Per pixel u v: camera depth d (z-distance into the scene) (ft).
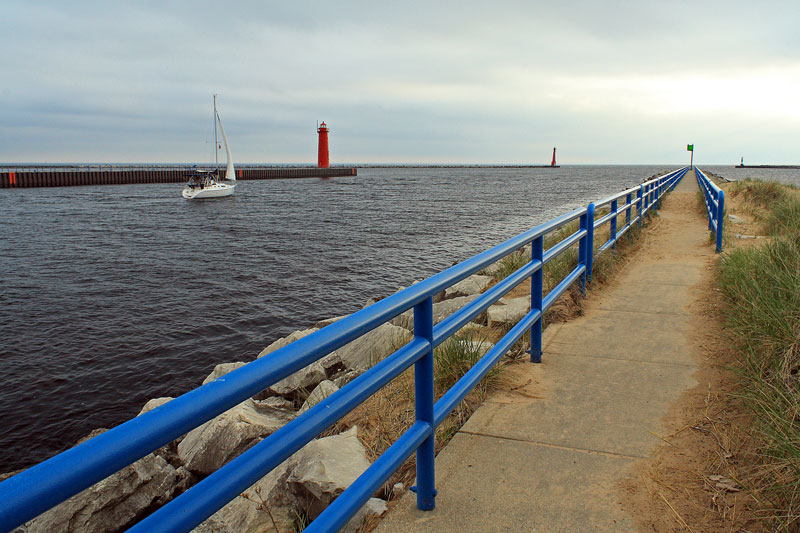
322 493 11.51
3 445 28.30
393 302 7.17
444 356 15.66
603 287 25.41
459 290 33.42
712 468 10.39
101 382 35.81
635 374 15.21
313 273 67.31
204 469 17.76
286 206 171.12
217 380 4.66
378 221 125.18
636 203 41.47
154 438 3.94
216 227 115.44
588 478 10.26
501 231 105.29
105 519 15.83
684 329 18.97
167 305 53.31
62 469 3.40
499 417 12.85
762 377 12.94
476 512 9.28
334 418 6.13
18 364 38.42
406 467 11.85
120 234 104.99
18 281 63.93
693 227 45.29
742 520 8.86
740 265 21.98
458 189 284.41
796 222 33.65
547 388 14.46
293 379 23.00
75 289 59.98
